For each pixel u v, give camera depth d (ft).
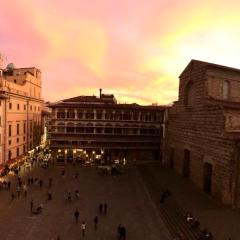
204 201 140.67
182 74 197.88
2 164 211.20
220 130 140.26
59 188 176.96
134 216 134.31
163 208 140.26
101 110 253.24
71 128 252.42
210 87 171.32
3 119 215.31
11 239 108.47
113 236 113.70
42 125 333.42
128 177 208.74
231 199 131.64
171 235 114.21
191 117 179.52
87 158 254.06
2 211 136.15
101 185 186.19
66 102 260.42
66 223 125.18
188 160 191.83
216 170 142.92
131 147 258.16
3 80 213.46
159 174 201.46
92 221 127.95
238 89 186.19
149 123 259.80
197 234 107.04
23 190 169.27
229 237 101.96
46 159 252.83
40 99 313.73
